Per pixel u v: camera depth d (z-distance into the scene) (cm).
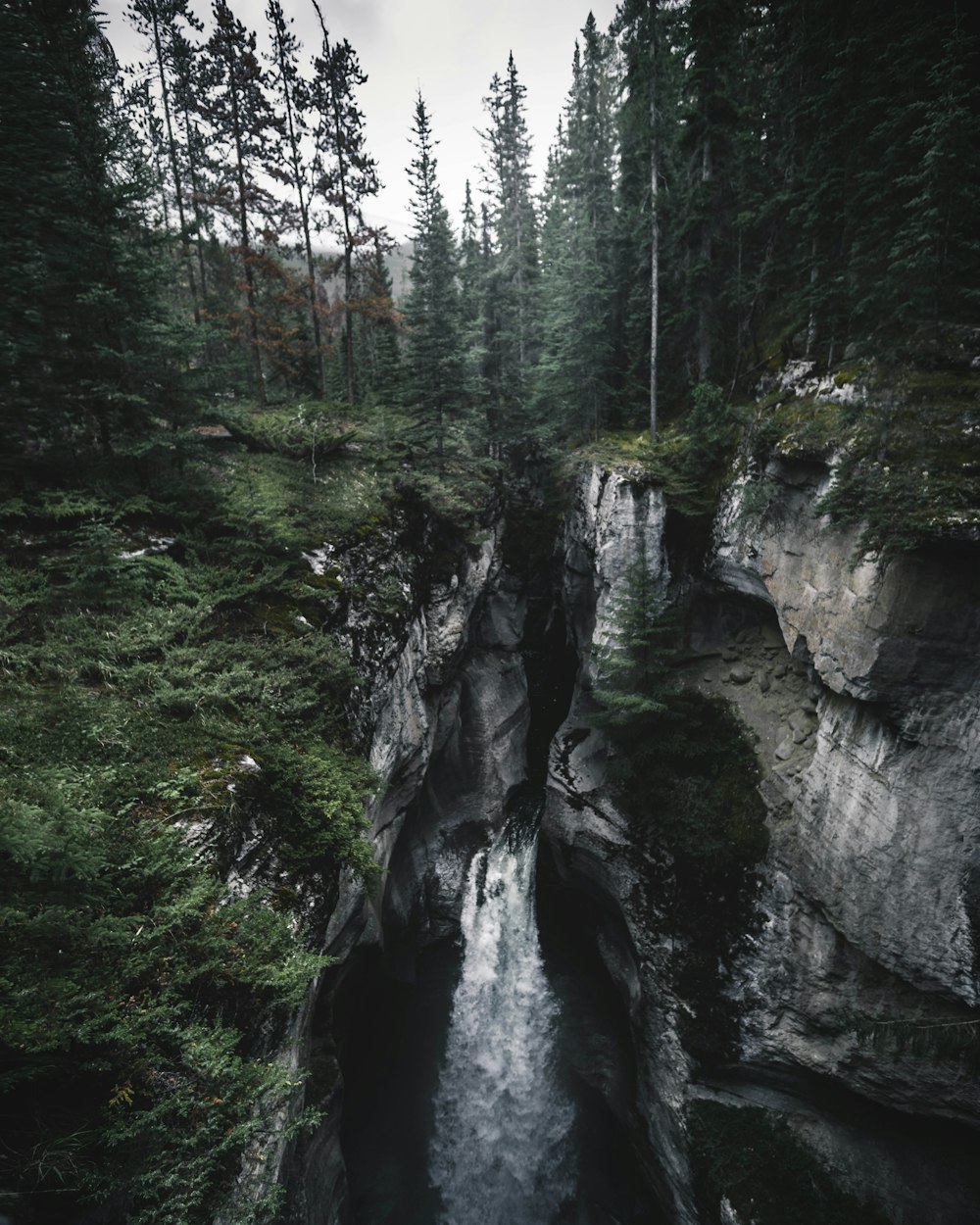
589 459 2527
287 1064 869
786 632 1681
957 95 1121
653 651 1827
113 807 768
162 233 1323
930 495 1152
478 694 2695
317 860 987
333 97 2336
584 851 1958
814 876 1452
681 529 2155
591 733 2339
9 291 1122
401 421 2516
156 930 645
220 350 2723
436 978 2067
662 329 2580
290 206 2472
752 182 2186
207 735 946
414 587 1983
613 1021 1948
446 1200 1692
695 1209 1430
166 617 1135
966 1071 1193
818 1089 1417
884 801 1286
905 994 1301
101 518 1225
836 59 1588
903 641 1219
